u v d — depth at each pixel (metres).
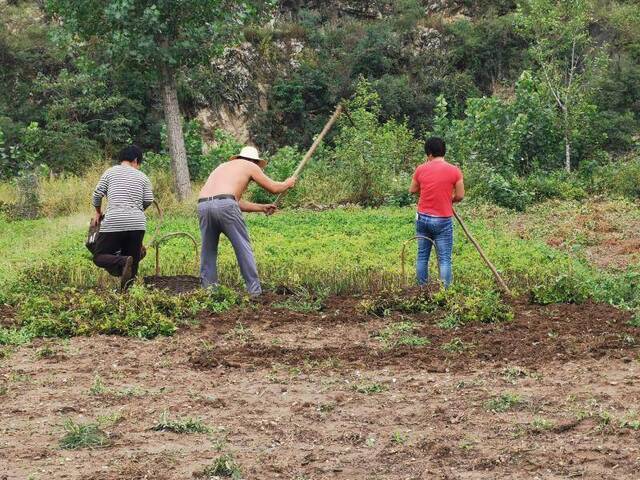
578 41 32.56
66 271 15.80
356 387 9.56
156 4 25.09
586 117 30.91
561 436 8.07
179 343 11.55
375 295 13.96
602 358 10.76
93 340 11.71
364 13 48.62
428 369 10.28
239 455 7.69
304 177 26.92
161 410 8.86
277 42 44.00
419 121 44.09
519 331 12.14
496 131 29.08
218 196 14.01
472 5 49.66
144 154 37.78
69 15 25.58
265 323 12.68
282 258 16.34
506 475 7.25
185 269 16.25
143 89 38.19
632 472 7.25
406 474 7.29
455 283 14.70
